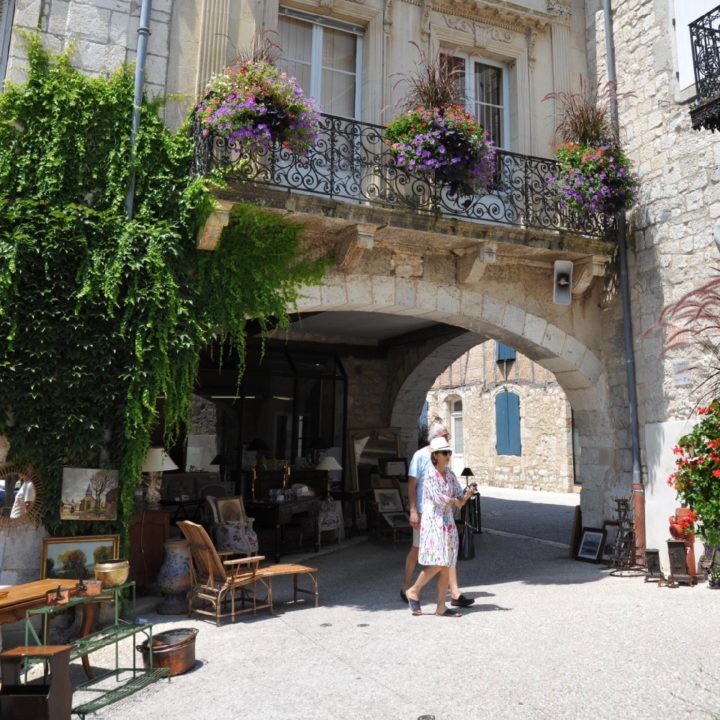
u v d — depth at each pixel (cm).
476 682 345
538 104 782
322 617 500
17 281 490
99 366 510
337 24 715
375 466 1095
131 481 516
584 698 320
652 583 604
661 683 336
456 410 2158
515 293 725
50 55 545
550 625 453
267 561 793
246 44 632
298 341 1086
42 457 493
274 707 321
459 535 791
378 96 699
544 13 787
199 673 376
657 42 709
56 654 290
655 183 703
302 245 621
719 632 424
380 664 381
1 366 484
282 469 965
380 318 952
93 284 512
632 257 729
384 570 716
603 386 754
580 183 684
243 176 551
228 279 573
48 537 492
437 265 686
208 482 977
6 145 523
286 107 562
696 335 635
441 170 623
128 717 315
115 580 421
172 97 579
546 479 1730
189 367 552
